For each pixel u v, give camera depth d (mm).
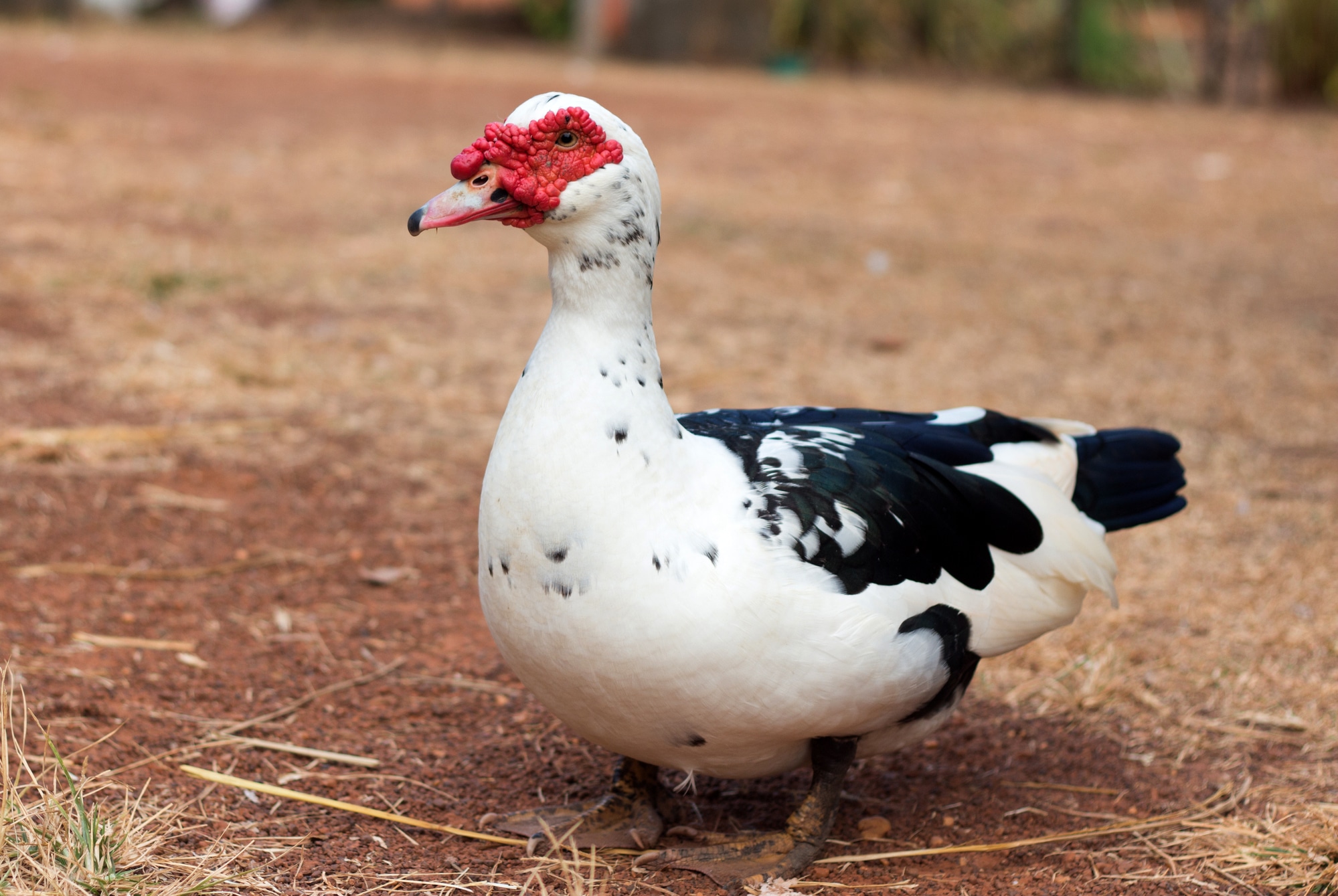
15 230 7500
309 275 7289
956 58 18359
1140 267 8547
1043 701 3629
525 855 2816
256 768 3127
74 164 9320
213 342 6129
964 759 3357
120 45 15844
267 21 20359
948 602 2691
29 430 4953
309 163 10047
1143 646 3908
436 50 17938
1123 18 18391
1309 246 9258
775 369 6258
